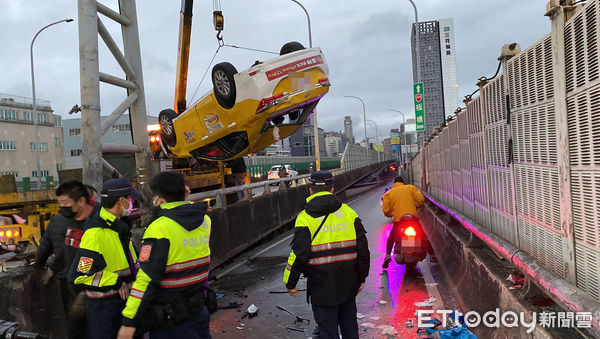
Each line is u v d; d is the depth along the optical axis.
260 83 9.70
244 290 6.79
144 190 6.60
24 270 3.64
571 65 2.54
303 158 55.16
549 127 2.95
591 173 2.31
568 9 2.61
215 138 11.09
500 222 4.41
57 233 3.60
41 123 81.69
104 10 5.85
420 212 13.79
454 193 7.90
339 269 3.40
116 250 3.20
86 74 5.25
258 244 11.38
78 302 3.41
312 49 10.54
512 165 3.89
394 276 6.96
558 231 2.84
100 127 5.38
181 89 14.17
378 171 58.66
